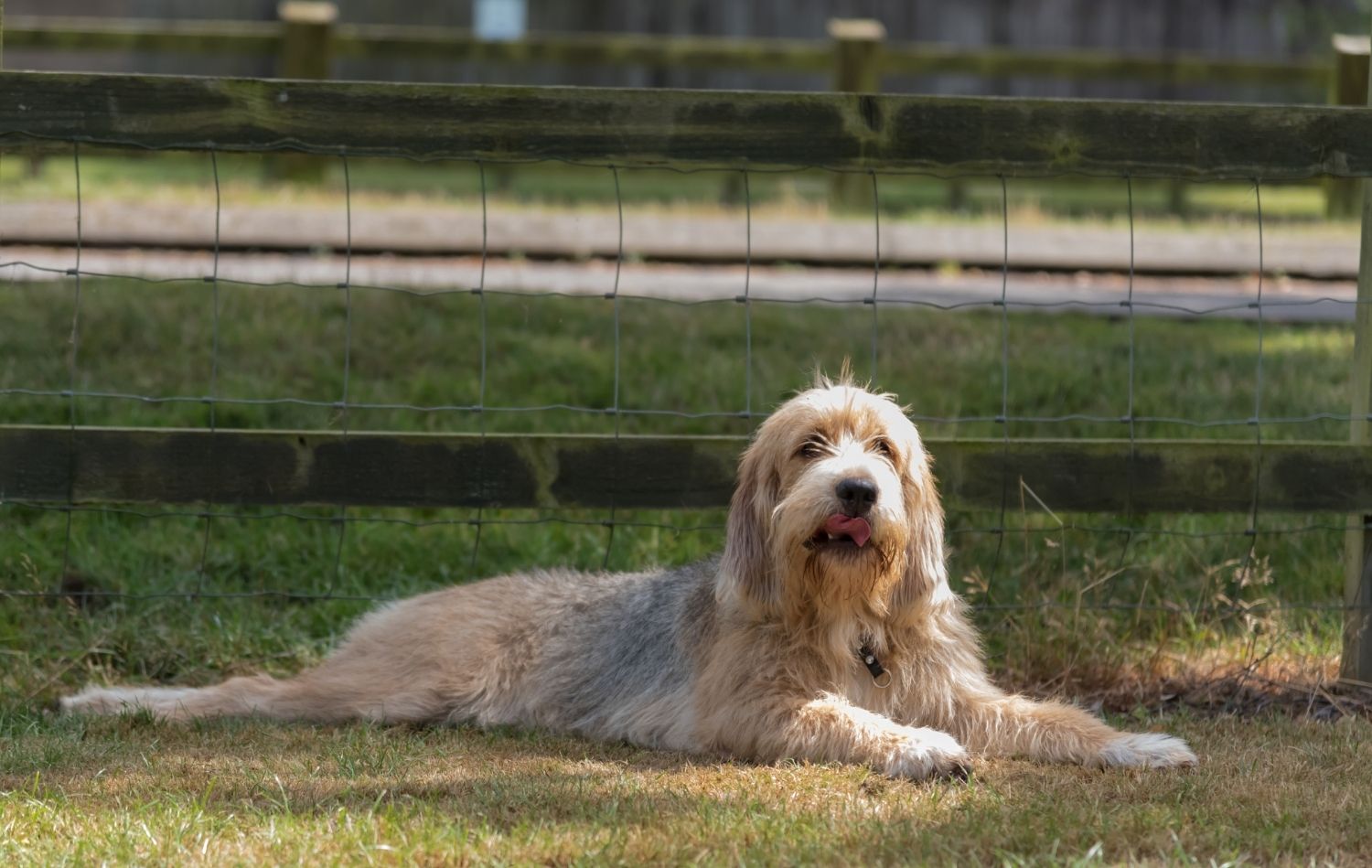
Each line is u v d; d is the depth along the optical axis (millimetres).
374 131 8625
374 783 6910
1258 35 34906
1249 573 10172
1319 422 12789
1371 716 8594
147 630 9898
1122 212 25141
